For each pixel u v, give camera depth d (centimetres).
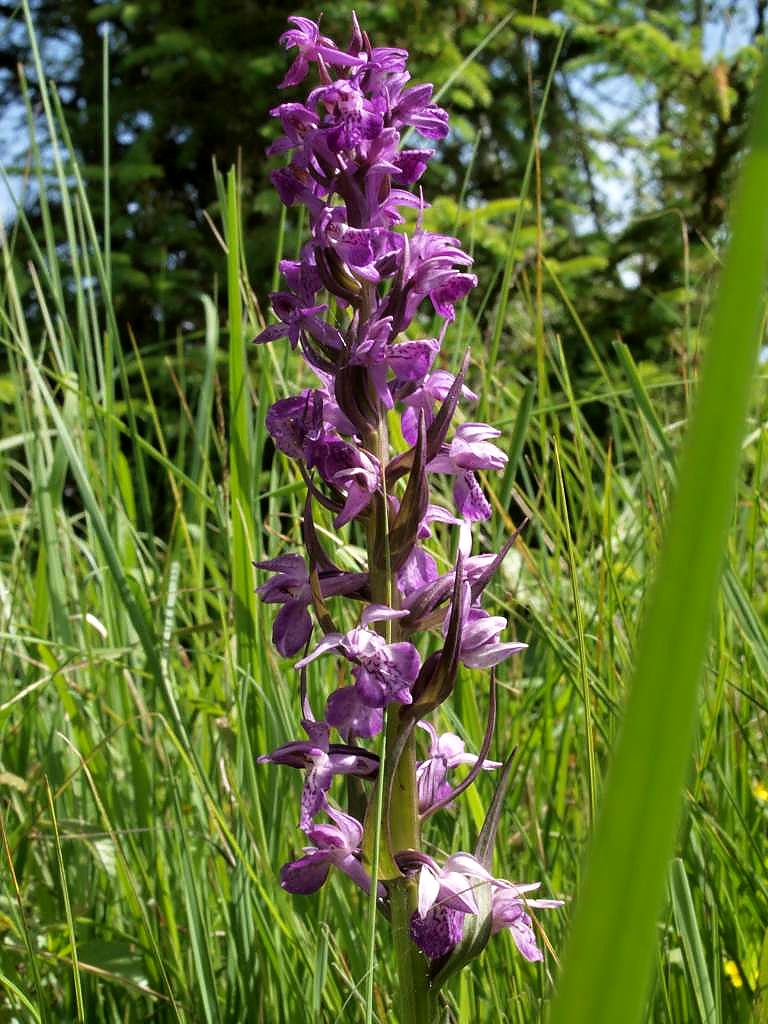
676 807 6
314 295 23
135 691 32
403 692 20
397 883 21
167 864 32
